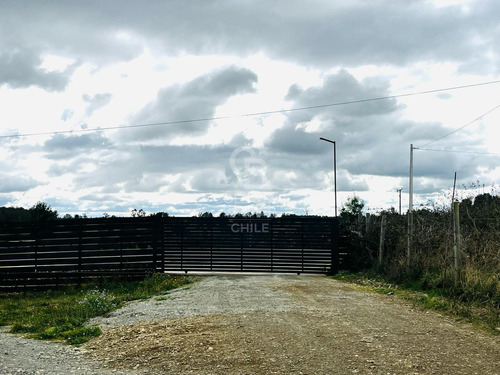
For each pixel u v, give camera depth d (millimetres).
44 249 20312
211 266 20500
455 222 13070
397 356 7293
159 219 20516
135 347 8406
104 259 20234
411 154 17312
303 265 20500
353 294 14078
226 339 8477
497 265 13281
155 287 17438
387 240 19828
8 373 6996
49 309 14211
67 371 7109
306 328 9234
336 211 24219
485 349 7715
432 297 12562
